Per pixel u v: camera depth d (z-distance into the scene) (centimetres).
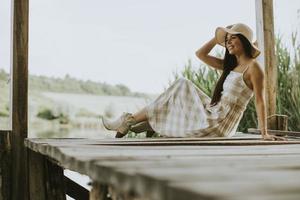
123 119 413
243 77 393
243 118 584
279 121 491
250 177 110
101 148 237
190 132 398
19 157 399
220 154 201
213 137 395
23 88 405
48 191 382
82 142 308
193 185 94
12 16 411
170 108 409
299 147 268
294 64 583
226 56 414
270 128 494
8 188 394
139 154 195
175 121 405
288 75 586
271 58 509
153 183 104
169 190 95
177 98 409
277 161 161
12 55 408
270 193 83
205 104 416
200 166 139
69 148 231
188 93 410
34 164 385
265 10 512
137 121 413
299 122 562
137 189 113
